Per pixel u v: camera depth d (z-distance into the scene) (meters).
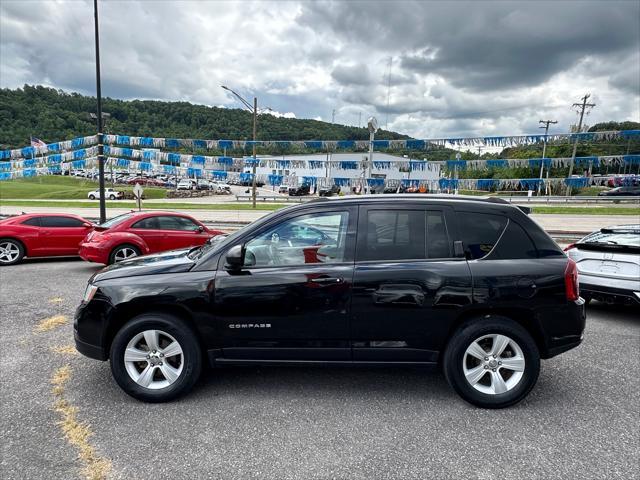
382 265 3.27
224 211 26.81
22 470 2.44
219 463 2.54
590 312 6.19
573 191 42.59
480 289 3.19
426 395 3.47
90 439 2.78
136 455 2.61
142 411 3.17
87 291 3.44
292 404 3.30
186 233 9.47
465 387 3.24
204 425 2.97
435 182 14.80
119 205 31.92
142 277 3.36
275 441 2.78
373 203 3.44
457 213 3.40
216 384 3.65
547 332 3.24
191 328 3.35
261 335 3.30
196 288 3.27
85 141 16.67
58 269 9.06
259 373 3.89
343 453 2.65
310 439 2.81
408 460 2.58
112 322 3.34
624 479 2.41
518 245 3.33
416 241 3.35
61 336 4.77
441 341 3.27
